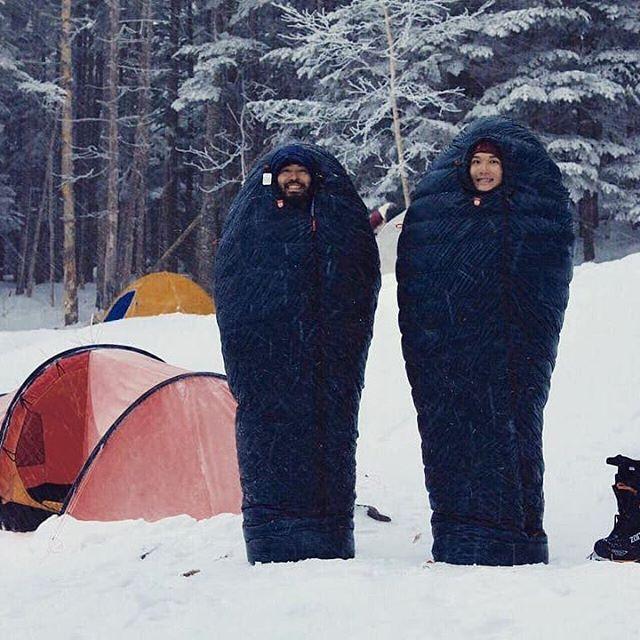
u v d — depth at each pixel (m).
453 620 3.44
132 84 37.41
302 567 4.57
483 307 5.00
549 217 5.14
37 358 14.75
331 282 5.22
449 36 23.97
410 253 5.21
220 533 6.75
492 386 4.97
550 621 3.33
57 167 42.59
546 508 7.39
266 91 29.03
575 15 26.11
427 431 5.09
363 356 5.34
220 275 5.38
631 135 29.03
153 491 7.79
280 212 5.28
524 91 25.12
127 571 5.16
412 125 25.64
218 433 8.09
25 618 4.04
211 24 35.50
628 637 3.12
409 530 6.95
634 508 5.12
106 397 8.41
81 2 38.50
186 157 38.25
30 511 8.33
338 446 5.20
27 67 40.34
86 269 42.00
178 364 13.53
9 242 42.19
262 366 5.19
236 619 3.68
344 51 22.53
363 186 26.02
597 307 10.86
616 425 8.71
